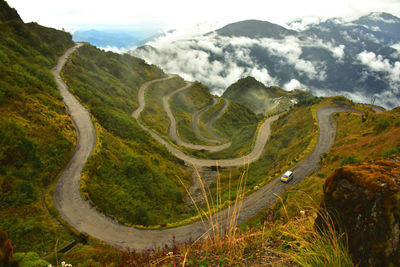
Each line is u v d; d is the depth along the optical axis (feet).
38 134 94.07
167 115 337.93
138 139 159.53
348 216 7.89
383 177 7.24
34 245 58.95
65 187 84.64
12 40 182.19
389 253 6.18
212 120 425.69
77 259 53.47
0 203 65.46
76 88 179.73
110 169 104.68
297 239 9.72
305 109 245.04
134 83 377.71
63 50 271.08
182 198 118.73
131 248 68.03
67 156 99.86
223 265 9.14
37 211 69.97
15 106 96.58
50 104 123.24
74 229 68.95
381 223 6.59
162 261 10.91
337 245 7.26
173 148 207.92
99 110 161.68
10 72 119.85
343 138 144.66
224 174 161.99
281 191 105.29
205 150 252.62
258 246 10.32
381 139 97.09
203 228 80.84
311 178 87.20
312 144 152.05
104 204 84.69
